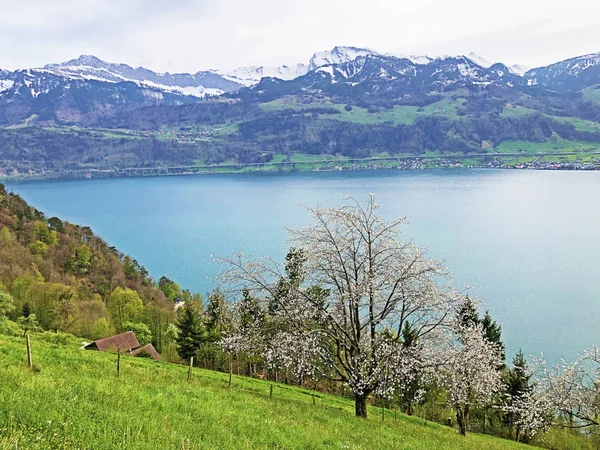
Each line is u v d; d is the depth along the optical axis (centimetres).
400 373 2572
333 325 2719
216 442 1305
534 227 17675
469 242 15288
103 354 3003
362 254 2705
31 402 1208
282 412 2073
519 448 3619
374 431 2158
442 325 2722
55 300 8494
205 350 5566
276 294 2662
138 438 1145
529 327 9125
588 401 3425
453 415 4903
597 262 13088
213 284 12962
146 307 9494
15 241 11644
